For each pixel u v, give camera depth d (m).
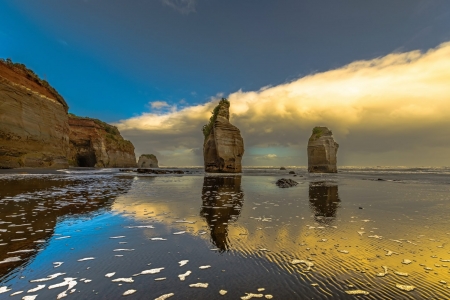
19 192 15.21
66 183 22.08
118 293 4.01
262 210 11.70
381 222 9.38
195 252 6.02
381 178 40.91
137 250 6.07
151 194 17.02
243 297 3.96
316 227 8.57
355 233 7.85
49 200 12.88
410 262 5.52
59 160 45.31
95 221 8.95
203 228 8.29
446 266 5.32
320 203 13.99
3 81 33.28
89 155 81.56
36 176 27.64
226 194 17.75
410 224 9.07
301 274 4.86
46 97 43.06
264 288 4.28
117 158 97.19
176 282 4.43
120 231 7.73
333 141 63.88
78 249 6.05
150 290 4.13
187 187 22.66
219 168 53.31
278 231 8.03
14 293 3.94
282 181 26.53
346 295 4.08
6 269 4.81
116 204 12.58
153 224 8.68
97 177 32.56
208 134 58.97
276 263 5.39
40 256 5.54
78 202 12.66
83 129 80.56
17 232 7.24
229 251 6.12
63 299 3.80
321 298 3.97
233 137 53.72
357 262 5.50
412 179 38.66
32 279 4.44
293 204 13.57
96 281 4.41
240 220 9.54
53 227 7.97
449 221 9.59
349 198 16.17
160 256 5.70
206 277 4.66
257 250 6.22
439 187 24.58
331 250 6.27
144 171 51.25
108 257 5.57
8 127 33.75
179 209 11.64
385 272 5.00
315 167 64.00
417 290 4.28
